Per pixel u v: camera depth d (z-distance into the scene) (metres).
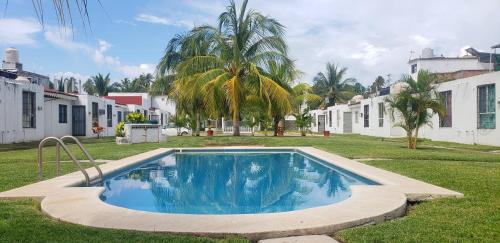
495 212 4.70
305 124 26.81
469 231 3.89
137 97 40.25
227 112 22.39
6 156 11.73
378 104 27.98
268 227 3.93
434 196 5.68
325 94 53.88
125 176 9.69
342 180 9.20
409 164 9.38
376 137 25.86
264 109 22.09
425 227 4.05
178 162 12.84
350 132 36.62
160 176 9.90
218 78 20.09
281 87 21.02
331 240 3.72
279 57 21.42
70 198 5.35
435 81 15.78
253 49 21.86
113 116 30.78
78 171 8.31
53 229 3.91
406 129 15.12
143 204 6.44
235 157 14.16
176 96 23.91
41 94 20.36
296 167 11.70
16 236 3.69
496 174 7.67
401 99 14.97
